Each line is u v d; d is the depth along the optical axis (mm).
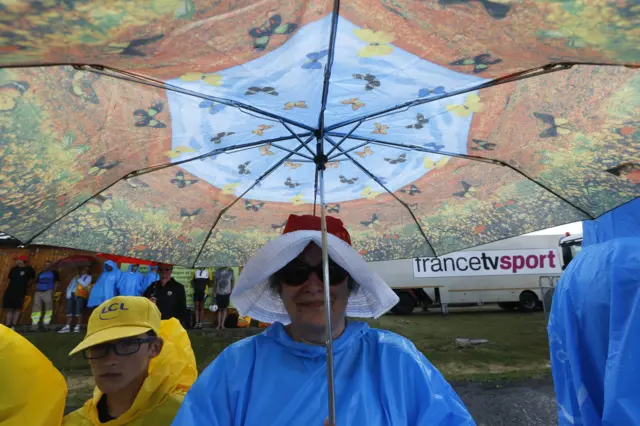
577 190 1382
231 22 779
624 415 1312
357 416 1031
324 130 1367
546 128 1228
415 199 1716
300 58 968
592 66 1009
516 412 4422
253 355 1171
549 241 12578
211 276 9453
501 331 9055
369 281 1218
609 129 1142
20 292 9133
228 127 1319
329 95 1170
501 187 1542
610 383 1377
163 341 1687
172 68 956
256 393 1079
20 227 1275
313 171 1631
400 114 1291
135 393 1588
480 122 1285
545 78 1083
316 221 1353
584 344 1632
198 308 8781
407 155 1524
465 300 12422
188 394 1104
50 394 1481
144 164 1373
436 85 1113
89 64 870
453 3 765
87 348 1514
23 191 1153
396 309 12664
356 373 1121
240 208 1749
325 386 1083
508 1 723
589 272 1644
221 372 1141
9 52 705
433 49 939
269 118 1296
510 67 1002
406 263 12711
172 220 1612
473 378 5535
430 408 1094
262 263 1193
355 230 1873
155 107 1160
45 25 661
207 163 1476
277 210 1803
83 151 1164
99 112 1107
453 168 1543
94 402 1649
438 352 7004
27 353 1464
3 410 1359
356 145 1506
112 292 7934
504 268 12492
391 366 1149
